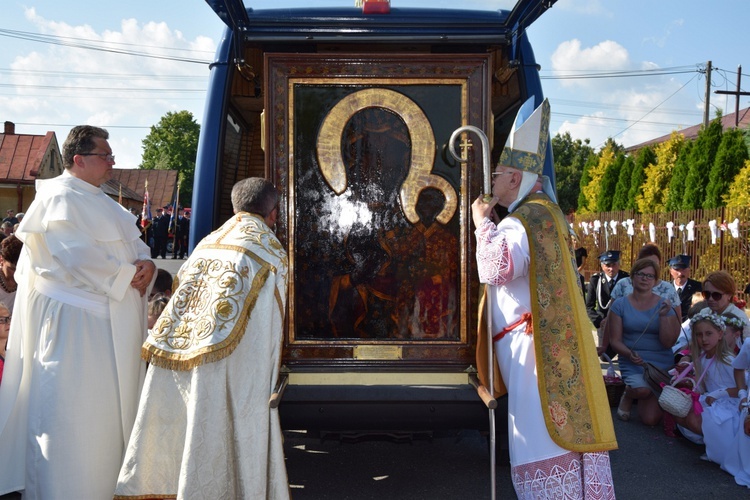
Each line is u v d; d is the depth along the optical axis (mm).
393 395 3789
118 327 3803
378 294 4020
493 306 3543
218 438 3283
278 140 3941
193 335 3305
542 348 3271
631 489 4488
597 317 8062
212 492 3262
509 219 3395
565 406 3232
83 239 3684
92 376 3719
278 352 3434
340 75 3932
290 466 4816
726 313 5789
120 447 3818
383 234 4020
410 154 3980
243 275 3352
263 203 3623
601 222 19062
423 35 4301
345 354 3977
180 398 3371
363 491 4332
